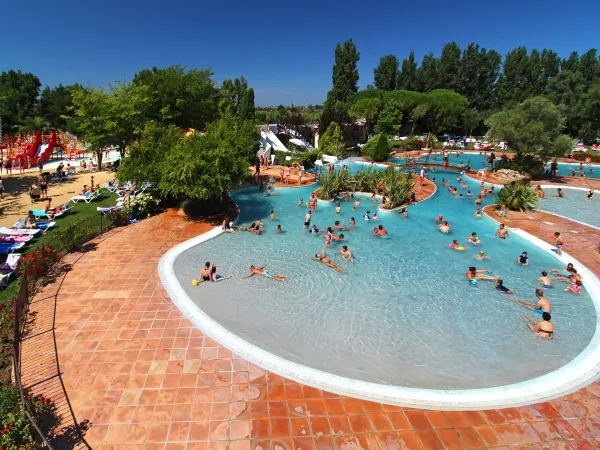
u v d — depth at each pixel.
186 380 10.22
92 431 8.54
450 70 81.94
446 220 25.97
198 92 39.84
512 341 13.00
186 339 11.98
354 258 19.58
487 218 26.23
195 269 17.42
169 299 14.37
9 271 15.12
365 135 66.00
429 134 60.81
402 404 9.76
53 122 77.75
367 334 13.16
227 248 20.12
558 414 9.56
